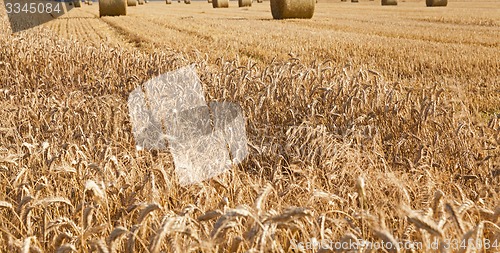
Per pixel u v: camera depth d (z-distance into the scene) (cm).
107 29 2716
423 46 1703
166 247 308
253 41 1920
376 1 6725
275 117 707
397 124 645
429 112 620
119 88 971
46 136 654
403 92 831
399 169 521
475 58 1395
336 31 2342
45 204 324
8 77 1153
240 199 387
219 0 5100
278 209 355
